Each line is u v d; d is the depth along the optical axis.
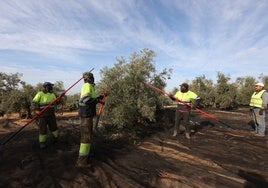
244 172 5.72
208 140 8.62
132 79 9.61
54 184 4.93
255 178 5.39
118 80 9.58
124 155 6.83
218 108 19.31
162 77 10.73
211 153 7.12
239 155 6.97
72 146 7.64
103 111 9.35
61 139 8.45
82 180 5.11
